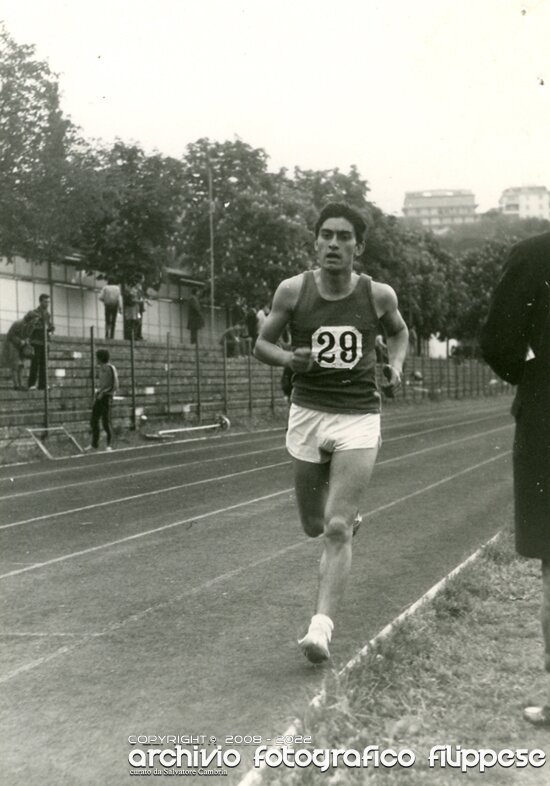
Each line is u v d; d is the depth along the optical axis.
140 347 27.92
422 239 69.44
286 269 46.56
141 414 27.72
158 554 8.64
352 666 4.79
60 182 31.81
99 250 38.88
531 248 4.28
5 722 4.47
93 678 5.09
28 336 22.44
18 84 30.70
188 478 15.65
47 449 21.78
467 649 5.34
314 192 55.50
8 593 7.13
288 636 5.88
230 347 34.72
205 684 4.97
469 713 4.37
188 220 46.50
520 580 7.10
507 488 13.64
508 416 38.44
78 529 10.21
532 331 4.32
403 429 29.89
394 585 7.28
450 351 91.06
